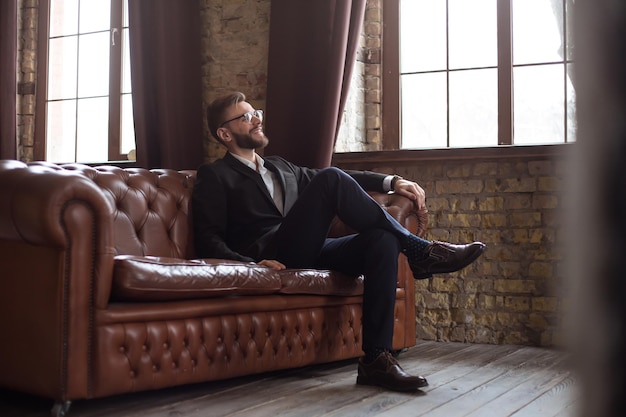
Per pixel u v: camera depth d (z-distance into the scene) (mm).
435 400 2361
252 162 3307
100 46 5188
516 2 4133
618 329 206
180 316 2387
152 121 4547
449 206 4051
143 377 2275
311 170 3486
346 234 3346
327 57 4152
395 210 3199
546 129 4055
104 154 5145
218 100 3295
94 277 2172
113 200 2900
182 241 3145
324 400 2367
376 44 4457
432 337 4102
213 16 4586
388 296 2658
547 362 3258
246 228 3146
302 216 2893
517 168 3896
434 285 4102
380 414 2139
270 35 4293
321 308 2977
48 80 5312
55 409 2127
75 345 2133
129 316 2238
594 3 212
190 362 2426
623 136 207
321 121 4047
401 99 4410
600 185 210
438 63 4320
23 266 2229
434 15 4340
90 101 5199
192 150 4480
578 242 213
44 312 2158
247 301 2625
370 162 4180
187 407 2271
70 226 2125
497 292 3945
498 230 3941
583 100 214
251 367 2650
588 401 208
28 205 2129
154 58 4520
